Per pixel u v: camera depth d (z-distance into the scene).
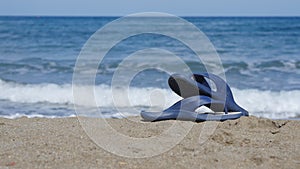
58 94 20.19
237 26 76.12
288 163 8.95
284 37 54.19
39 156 9.19
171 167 8.71
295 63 30.44
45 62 32.62
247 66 29.64
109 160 9.09
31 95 20.17
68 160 9.00
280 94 20.00
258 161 9.05
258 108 18.08
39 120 13.27
